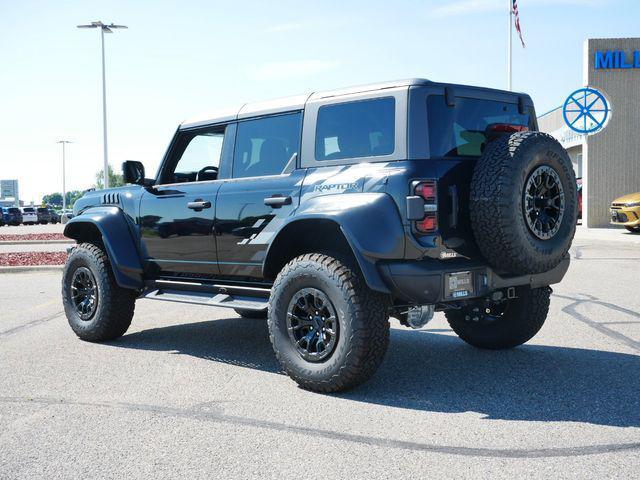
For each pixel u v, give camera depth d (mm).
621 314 7719
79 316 6781
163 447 3705
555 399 4488
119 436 3891
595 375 5078
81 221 6695
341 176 4828
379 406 4426
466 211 4660
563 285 10148
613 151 24609
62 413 4336
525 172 4508
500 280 4848
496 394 4641
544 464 3377
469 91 5008
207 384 5043
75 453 3633
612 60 24359
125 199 6664
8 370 5516
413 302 4613
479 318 5969
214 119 6039
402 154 4594
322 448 3662
